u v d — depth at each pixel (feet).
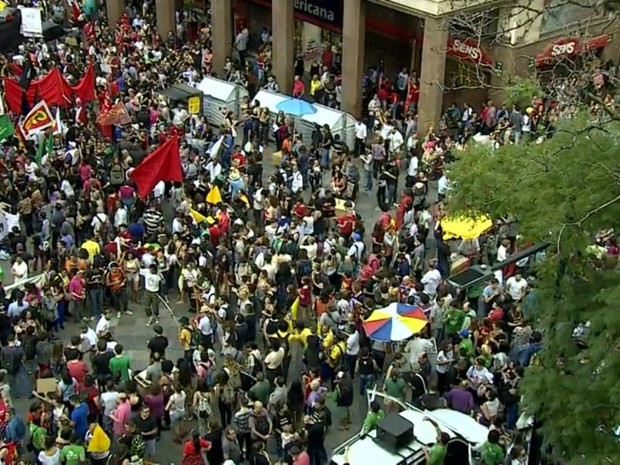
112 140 103.45
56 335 78.28
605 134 54.70
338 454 57.21
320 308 72.23
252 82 126.41
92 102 114.62
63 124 102.32
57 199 87.81
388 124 108.37
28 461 58.18
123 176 92.68
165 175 86.89
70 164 93.81
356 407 70.79
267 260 78.18
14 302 72.74
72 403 62.13
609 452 48.65
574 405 49.65
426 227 85.61
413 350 67.72
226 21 129.59
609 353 47.39
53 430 60.95
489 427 59.72
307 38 134.62
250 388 64.95
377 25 124.16
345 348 69.77
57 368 71.05
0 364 70.38
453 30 92.32
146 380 64.64
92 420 63.67
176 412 64.18
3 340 72.28
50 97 102.53
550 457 55.77
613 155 52.29
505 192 58.29
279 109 108.37
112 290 80.28
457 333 70.54
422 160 102.58
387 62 126.62
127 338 79.10
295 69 132.05
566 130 53.57
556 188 53.31
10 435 61.62
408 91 115.44
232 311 75.46
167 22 137.59
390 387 64.13
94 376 66.49
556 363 52.47
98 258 79.61
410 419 58.85
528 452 57.82
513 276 74.59
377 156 102.37
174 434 67.46
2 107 95.55
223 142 101.65
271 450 64.54
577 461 49.01
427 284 76.48
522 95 63.93
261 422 60.39
